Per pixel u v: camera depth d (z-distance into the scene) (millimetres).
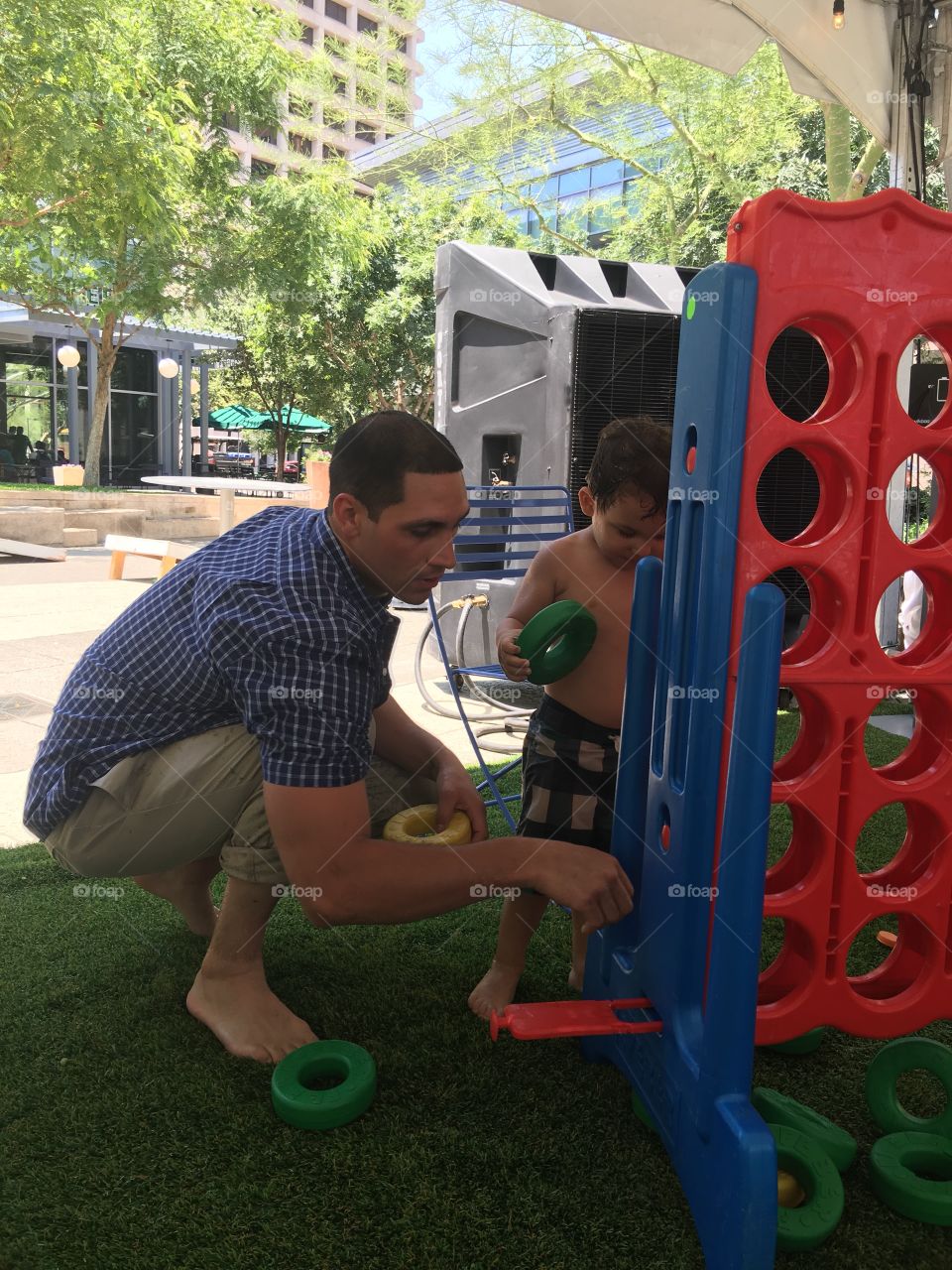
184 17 11570
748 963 1244
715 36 4254
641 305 4848
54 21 7824
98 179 8812
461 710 2949
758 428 1306
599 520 1948
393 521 1435
